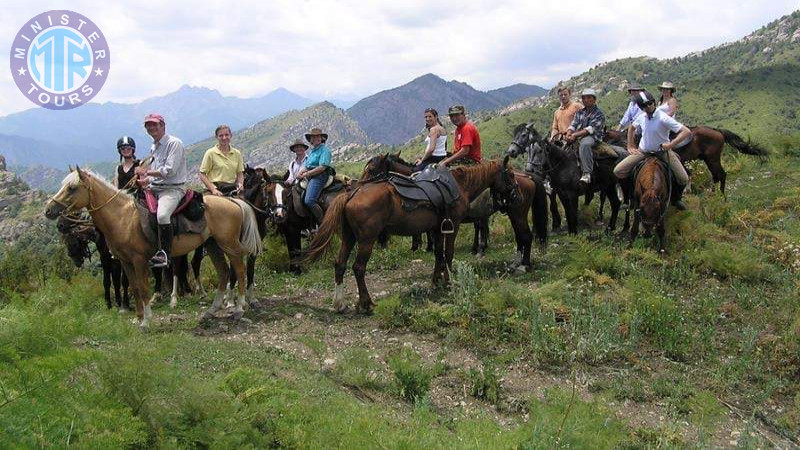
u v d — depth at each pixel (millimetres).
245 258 10336
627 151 12234
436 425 6215
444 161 10852
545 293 9102
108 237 8109
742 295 9219
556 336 7961
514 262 11367
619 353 7871
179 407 4906
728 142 14414
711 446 5945
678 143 10430
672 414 6629
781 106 170875
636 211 10984
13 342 4582
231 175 10445
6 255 13828
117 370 4730
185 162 8336
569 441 4816
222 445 4652
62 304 5816
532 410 5801
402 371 7035
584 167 11945
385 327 8891
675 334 8016
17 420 3871
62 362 4473
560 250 12055
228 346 7730
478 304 9008
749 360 7551
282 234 13219
